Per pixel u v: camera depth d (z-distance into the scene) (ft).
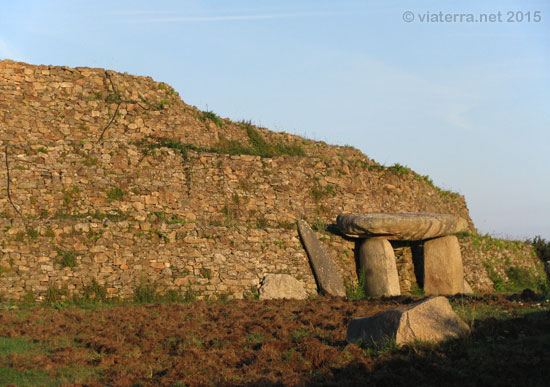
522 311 41.42
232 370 30.25
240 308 49.78
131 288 53.83
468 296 53.83
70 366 31.73
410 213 67.26
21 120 65.82
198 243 58.13
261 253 60.80
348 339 33.53
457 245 66.90
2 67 66.90
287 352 32.81
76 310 47.24
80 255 53.31
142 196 66.08
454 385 25.66
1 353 33.53
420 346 30.01
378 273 63.41
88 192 63.93
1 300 49.03
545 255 94.89
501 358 28.27
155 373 30.58
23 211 60.18
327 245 65.57
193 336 37.86
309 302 54.19
